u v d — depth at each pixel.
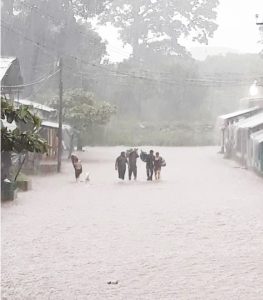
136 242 12.60
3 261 10.59
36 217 15.91
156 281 9.21
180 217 16.20
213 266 10.29
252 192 22.39
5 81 27.52
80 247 12.01
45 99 52.88
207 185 24.95
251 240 12.84
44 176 28.30
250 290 8.63
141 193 21.94
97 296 8.33
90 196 20.84
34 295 8.36
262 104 46.22
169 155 46.94
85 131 49.22
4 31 51.28
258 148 30.48
